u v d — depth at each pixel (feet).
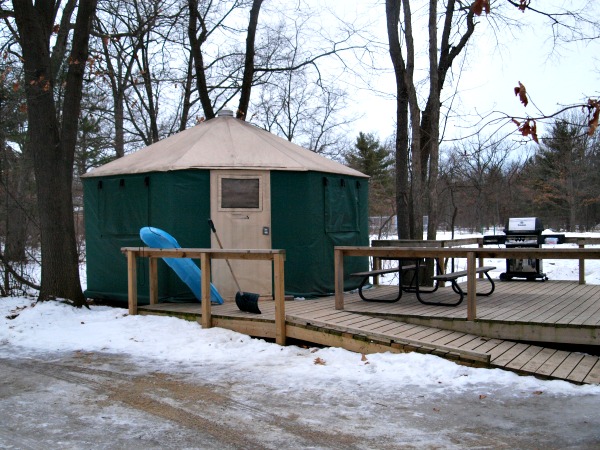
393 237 93.09
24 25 27.30
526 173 94.48
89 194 31.60
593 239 31.48
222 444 12.44
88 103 61.31
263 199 28.35
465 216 110.11
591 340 19.45
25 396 15.87
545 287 30.78
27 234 39.96
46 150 27.81
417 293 25.46
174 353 20.45
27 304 29.35
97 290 31.17
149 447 12.27
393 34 33.12
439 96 37.04
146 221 28.84
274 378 17.40
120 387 16.65
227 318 23.29
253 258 22.34
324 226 29.63
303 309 24.45
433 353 18.72
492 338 20.83
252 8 44.98
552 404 14.89
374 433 13.07
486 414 14.24
